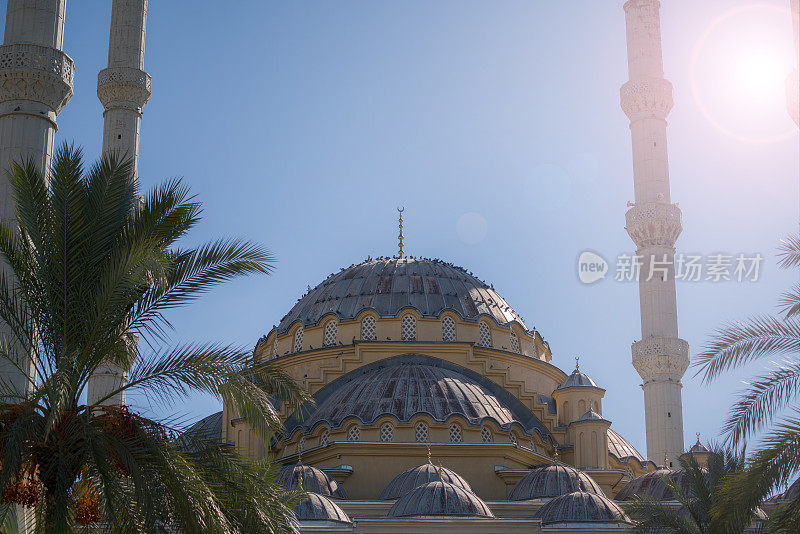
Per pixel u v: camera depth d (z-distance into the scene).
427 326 65.62
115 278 25.56
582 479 53.16
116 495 24.66
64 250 26.12
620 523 46.06
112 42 59.88
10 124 43.00
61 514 24.02
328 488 51.66
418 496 47.09
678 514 46.03
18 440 23.67
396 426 56.25
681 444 66.69
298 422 61.53
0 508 27.12
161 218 27.61
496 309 69.62
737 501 28.03
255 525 26.03
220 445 26.78
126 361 27.53
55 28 45.12
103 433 25.09
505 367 66.00
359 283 69.31
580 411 64.25
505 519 45.91
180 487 24.61
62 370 24.09
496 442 57.03
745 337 28.83
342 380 63.59
